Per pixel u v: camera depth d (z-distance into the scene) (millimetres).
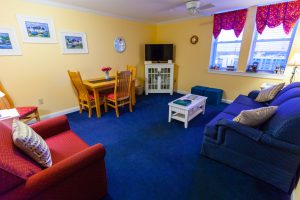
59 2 2912
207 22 3990
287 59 3135
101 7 3256
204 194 1522
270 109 1698
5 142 1037
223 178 1705
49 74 3086
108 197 1490
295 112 1398
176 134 2611
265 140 1462
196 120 3107
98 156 1241
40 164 1160
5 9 2447
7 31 2510
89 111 3262
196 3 2877
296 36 2871
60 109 3379
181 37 4598
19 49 2660
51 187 1029
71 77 3127
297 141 1350
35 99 2996
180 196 1504
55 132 1780
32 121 3010
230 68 3932
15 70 2686
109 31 3873
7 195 879
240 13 3408
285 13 2936
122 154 2121
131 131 2721
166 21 4758
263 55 3498
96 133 2664
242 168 1751
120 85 3184
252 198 1477
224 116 2234
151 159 2020
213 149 1923
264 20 3172
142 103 4137
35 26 2762
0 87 2555
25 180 941
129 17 4191
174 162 1960
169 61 4734
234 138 1694
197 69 4500
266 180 1619
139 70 4941
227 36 3883
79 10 3248
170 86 4902
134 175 1759
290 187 1497
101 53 3824
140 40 4719
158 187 1603
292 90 2084
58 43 3086
